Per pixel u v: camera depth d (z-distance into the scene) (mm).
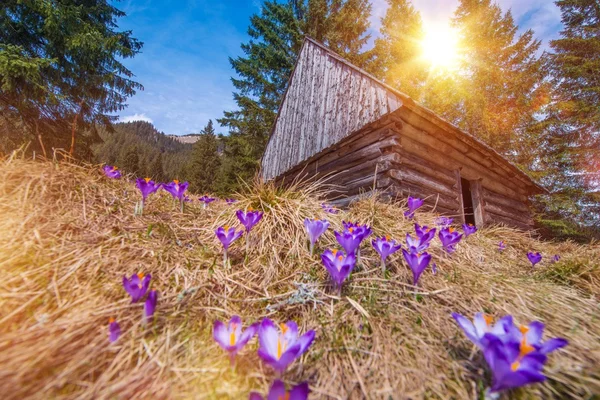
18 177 1667
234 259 1722
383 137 4973
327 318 1224
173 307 1138
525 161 13445
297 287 1468
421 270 1394
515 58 15461
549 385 875
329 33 14914
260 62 15750
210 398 780
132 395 750
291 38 15898
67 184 1849
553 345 778
